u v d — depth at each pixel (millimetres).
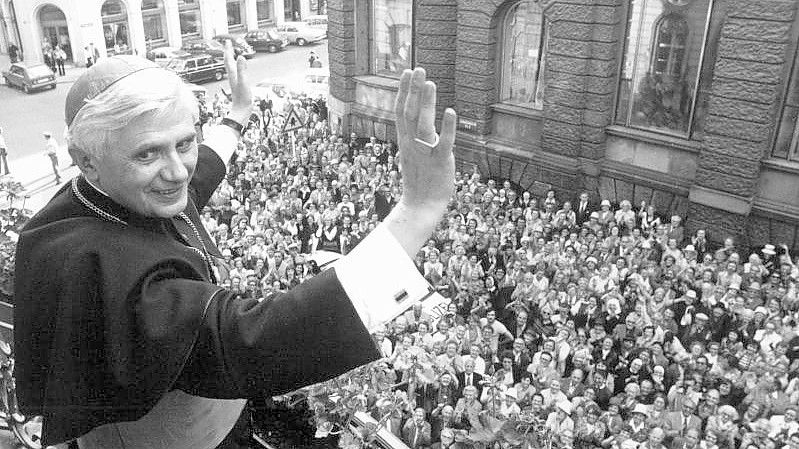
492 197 19562
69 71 47250
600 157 20156
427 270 15727
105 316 1509
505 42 21672
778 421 10734
